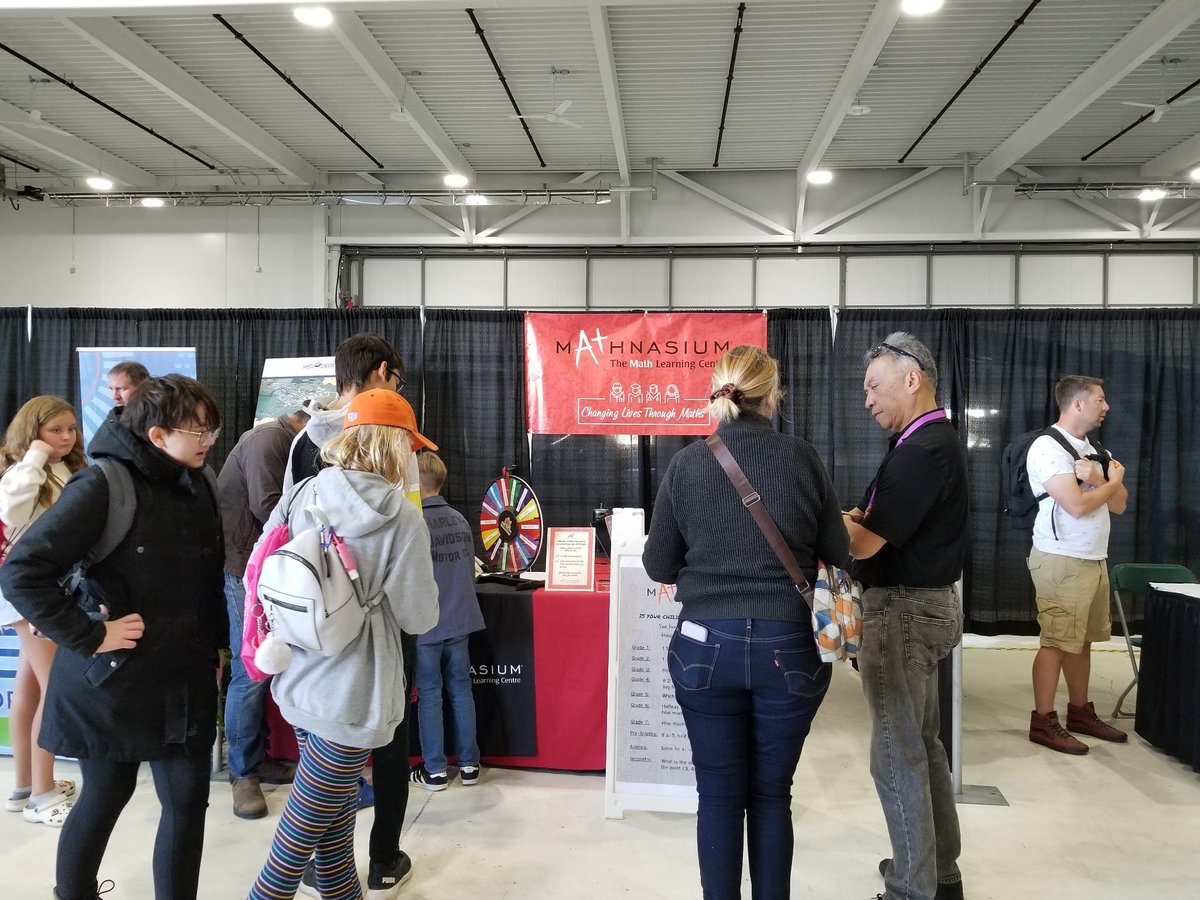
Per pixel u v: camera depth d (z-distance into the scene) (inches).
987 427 206.7
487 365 214.5
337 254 270.8
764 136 235.5
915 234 256.8
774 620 58.2
